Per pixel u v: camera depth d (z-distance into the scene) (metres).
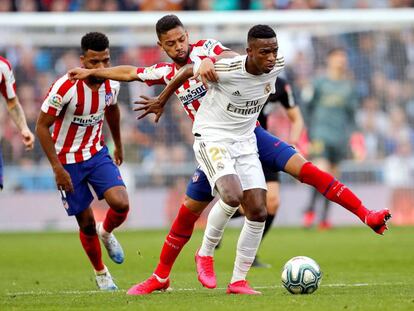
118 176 31.17
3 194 65.50
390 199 68.44
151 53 71.19
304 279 25.59
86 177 30.98
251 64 25.55
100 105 30.66
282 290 27.91
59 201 66.12
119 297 26.36
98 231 31.91
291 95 40.72
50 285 32.72
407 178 69.00
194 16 62.69
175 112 70.00
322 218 62.88
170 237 27.77
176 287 30.39
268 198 38.69
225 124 26.70
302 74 73.19
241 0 81.81
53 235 60.62
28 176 66.19
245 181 26.64
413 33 75.19
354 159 68.88
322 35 73.44
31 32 69.50
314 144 63.84
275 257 43.62
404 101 75.31
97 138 31.33
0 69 32.62
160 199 67.06
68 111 30.39
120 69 27.48
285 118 71.31
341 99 63.44
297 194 68.12
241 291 26.55
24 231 65.00
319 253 45.25
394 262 40.16
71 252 48.12
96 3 80.19
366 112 74.38
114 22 62.00
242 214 39.03
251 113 26.77
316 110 63.91
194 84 27.31
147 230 63.97
